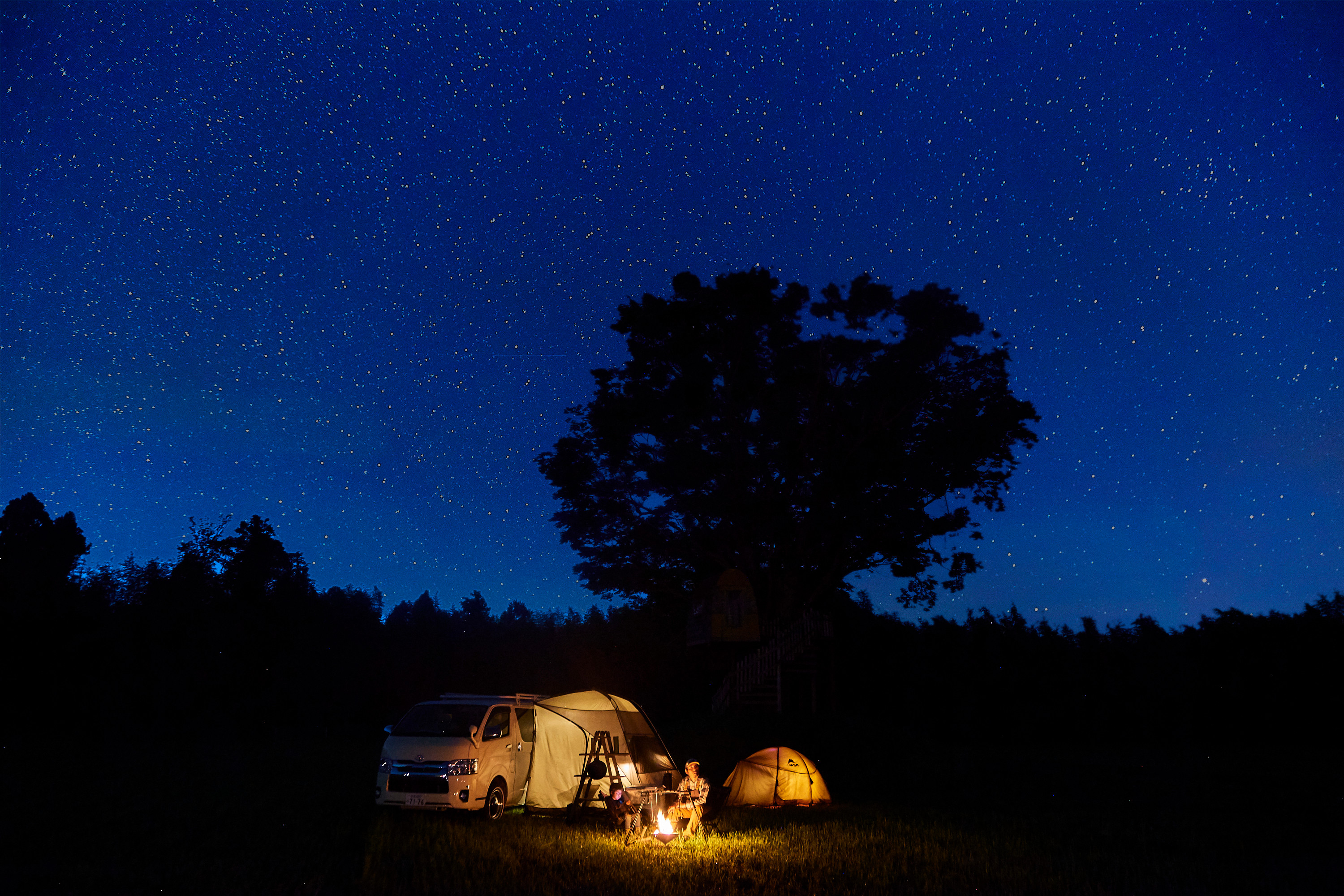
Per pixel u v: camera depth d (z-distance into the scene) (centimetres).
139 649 3356
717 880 1029
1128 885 1033
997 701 3984
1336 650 3684
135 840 1182
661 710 3831
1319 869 1160
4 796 1586
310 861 1066
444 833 1257
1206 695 3834
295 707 3644
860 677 4100
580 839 1284
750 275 3512
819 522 3409
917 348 3406
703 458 3469
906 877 1072
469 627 5703
